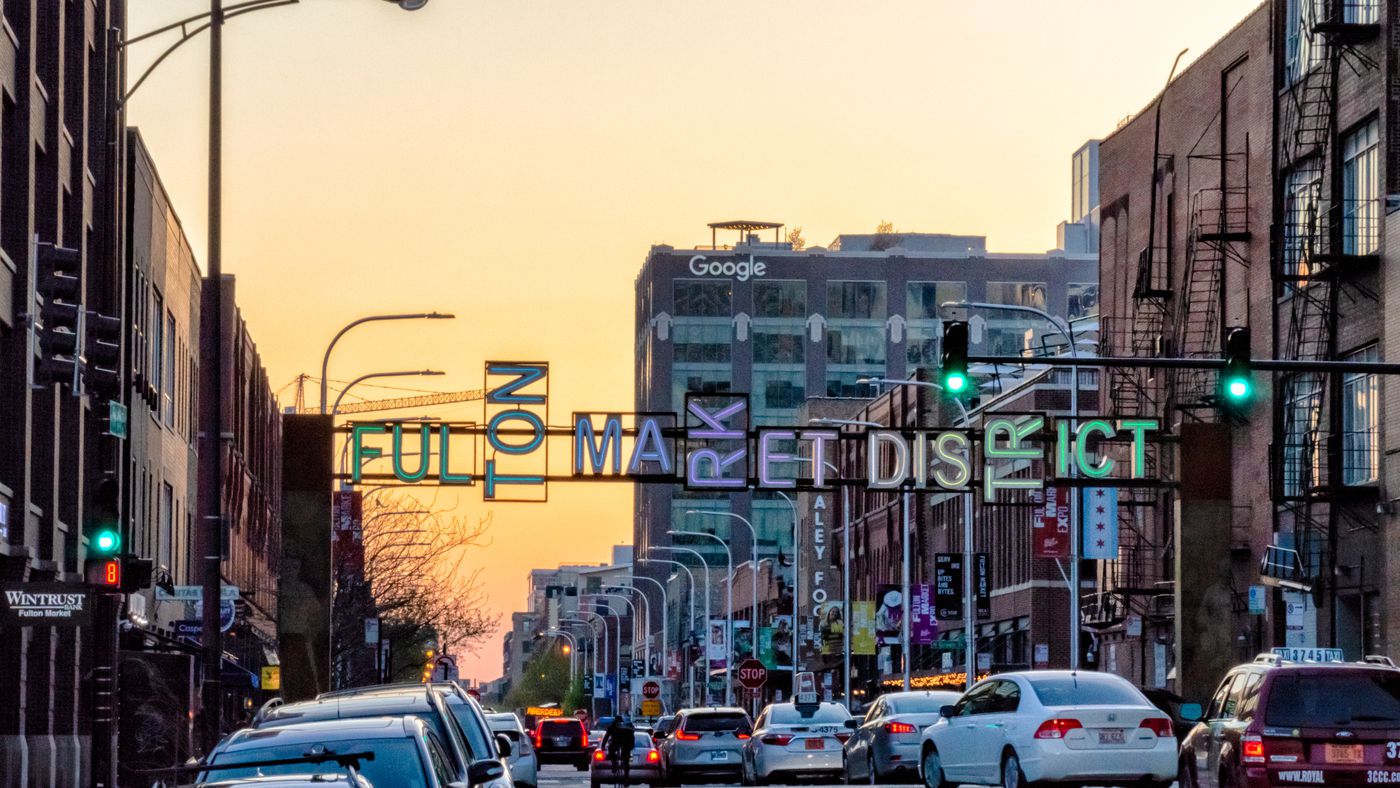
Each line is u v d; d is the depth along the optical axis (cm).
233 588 5816
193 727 6631
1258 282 8462
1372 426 7350
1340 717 3422
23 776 5462
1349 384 7525
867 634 12988
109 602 4475
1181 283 9412
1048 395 12031
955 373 4366
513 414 7112
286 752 2277
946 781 4719
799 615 18588
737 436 7244
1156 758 4203
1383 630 7169
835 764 6638
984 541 13475
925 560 15012
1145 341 9794
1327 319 7638
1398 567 6912
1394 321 6962
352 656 11031
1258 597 8112
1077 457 7462
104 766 4459
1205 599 7475
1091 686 4362
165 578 8281
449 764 2570
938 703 5878
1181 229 9431
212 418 4366
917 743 5725
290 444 7050
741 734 7419
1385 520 7031
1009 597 12781
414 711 2703
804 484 7281
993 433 7388
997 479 7375
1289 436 8031
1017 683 4441
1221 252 8819
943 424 14212
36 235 5588
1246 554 8469
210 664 4303
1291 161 8119
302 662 6950
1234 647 8375
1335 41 7444
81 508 6153
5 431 5438
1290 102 8162
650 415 7200
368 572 11494
